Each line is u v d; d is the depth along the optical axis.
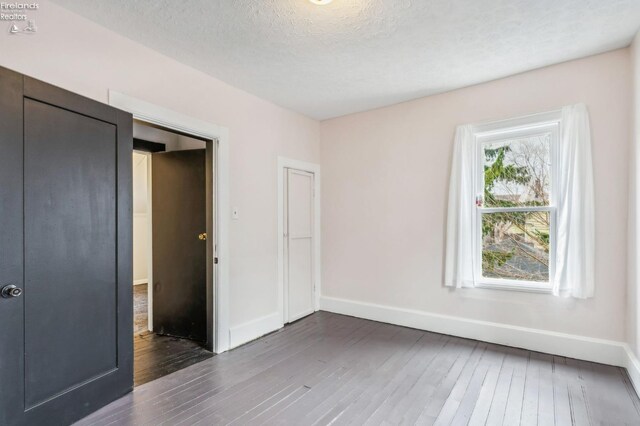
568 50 2.68
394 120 3.90
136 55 2.48
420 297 3.72
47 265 1.87
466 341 3.31
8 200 1.71
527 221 3.15
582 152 2.79
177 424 1.98
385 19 2.20
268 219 3.70
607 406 2.15
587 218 2.76
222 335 3.11
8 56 1.86
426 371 2.66
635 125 2.46
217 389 2.39
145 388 2.41
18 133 1.75
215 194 3.12
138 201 6.29
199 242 3.45
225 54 2.67
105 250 2.19
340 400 2.25
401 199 3.86
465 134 3.37
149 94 2.57
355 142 4.21
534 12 2.15
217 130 3.11
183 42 2.49
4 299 1.68
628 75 2.64
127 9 2.08
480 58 2.79
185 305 3.50
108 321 2.20
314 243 4.43
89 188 2.09
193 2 2.01
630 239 2.58
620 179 2.68
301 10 2.09
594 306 2.80
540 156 3.09
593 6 2.09
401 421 2.01
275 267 3.77
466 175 3.37
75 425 1.96
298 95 3.57
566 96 2.89
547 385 2.42
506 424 1.98
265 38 2.43
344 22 2.23
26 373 1.76
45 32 2.00
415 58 2.77
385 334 3.54
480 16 2.18
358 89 3.43
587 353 2.81
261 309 3.56
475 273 3.38
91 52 2.22
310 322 3.98
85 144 2.07
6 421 1.68
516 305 3.15
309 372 2.67
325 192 4.49
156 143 3.95
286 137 3.98
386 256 3.97
